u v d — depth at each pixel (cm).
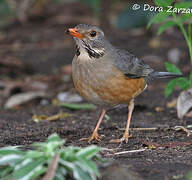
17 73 1803
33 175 634
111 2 2720
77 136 1080
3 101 1518
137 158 848
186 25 2134
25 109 1427
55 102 1493
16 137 1043
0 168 687
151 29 2188
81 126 1173
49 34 2258
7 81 1695
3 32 2309
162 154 882
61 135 1084
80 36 1001
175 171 735
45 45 2120
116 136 1075
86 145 996
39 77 1753
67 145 995
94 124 1201
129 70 1016
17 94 1563
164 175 715
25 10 2456
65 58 1939
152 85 1644
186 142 970
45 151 683
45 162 663
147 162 802
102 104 1044
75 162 659
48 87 1659
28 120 1252
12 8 2464
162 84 1653
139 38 2139
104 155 882
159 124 1176
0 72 1788
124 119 1256
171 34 2145
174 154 879
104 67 990
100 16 2483
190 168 753
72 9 2534
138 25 2269
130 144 989
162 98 1474
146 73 1076
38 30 2322
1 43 2141
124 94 1027
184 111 1223
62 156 667
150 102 1432
